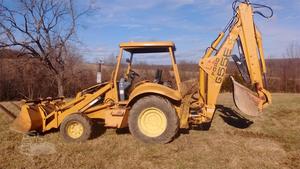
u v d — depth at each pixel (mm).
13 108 11961
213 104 7492
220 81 7492
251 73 7637
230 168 5594
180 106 7281
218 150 6527
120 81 7547
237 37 7641
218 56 7535
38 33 17234
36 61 18438
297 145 6977
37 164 5805
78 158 6098
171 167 5652
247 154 6301
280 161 5957
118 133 7805
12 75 22234
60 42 17875
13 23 16766
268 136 7742
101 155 6250
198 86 7738
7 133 7965
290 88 23172
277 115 10312
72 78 20562
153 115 7027
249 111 7621
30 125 7363
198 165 5738
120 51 7430
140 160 5996
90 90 7949
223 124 8867
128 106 7293
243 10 7625
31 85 22266
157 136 6934
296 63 24062
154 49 7559
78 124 7199
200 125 8453
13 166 5711
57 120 7676
